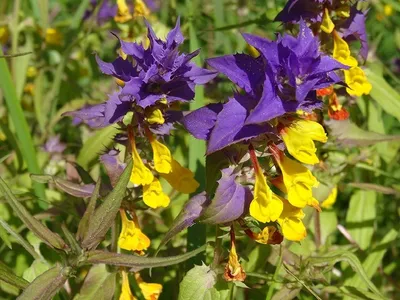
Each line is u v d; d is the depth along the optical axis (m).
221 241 0.22
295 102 0.19
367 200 0.31
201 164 0.27
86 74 0.38
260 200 0.20
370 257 0.29
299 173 0.20
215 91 0.34
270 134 0.20
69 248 0.20
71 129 0.37
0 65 0.27
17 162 0.31
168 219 0.28
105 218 0.20
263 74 0.19
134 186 0.23
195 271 0.22
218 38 0.36
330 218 0.30
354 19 0.25
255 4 0.43
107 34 0.39
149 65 0.20
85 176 0.24
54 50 0.37
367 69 0.29
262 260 0.26
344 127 0.27
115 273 0.22
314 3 0.24
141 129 0.21
